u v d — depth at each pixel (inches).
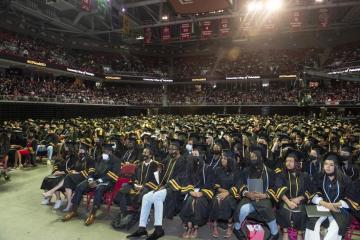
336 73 1302.9
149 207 275.9
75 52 1852.9
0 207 344.8
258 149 276.4
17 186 434.9
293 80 1834.4
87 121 939.3
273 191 253.9
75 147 370.9
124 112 1860.2
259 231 246.1
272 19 1469.0
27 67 1309.1
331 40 1868.8
